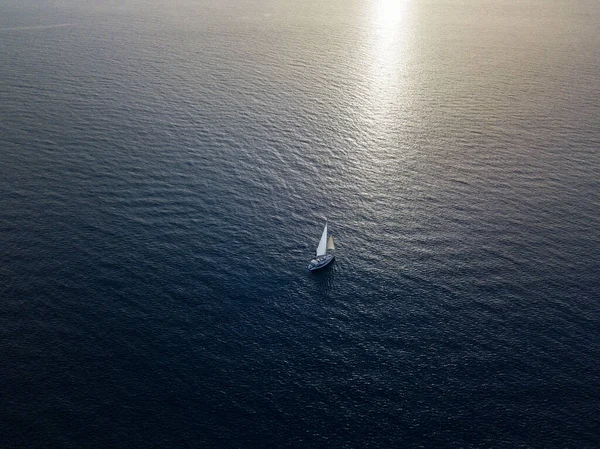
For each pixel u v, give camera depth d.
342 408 88.75
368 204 137.00
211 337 100.56
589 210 135.25
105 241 122.38
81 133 166.12
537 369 95.25
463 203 137.50
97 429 84.50
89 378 92.31
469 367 95.69
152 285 111.38
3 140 160.25
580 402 89.94
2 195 136.00
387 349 98.94
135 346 98.31
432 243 124.12
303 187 143.25
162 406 88.31
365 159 156.12
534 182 146.38
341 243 123.94
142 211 132.25
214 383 92.25
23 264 115.38
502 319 105.06
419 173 150.00
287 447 82.81
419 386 92.44
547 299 109.56
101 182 142.62
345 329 102.88
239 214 132.50
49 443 82.25
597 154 160.25
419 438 84.56
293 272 115.81
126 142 162.00
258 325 103.25
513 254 121.00
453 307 107.62
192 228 127.25
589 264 118.38
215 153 157.62
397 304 108.38
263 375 93.88
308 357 97.25
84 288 110.06
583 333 102.12
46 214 130.00
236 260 118.50
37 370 93.25
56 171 146.62
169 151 158.00
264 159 155.12
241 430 85.06
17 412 86.50
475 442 84.12
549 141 167.50
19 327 101.00
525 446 83.62
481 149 162.50
